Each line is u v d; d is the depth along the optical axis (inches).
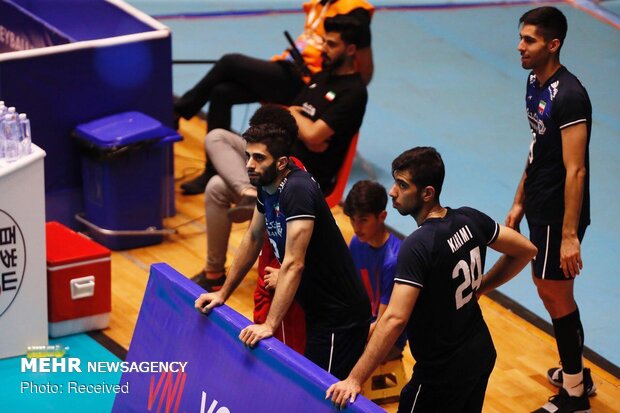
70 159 744.3
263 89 810.8
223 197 663.1
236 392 441.4
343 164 708.7
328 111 681.6
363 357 400.5
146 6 1325.0
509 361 609.3
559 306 547.5
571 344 550.0
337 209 805.2
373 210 527.5
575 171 512.1
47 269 612.7
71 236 647.1
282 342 477.4
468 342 430.3
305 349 472.7
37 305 604.1
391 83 1080.8
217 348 457.4
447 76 1114.7
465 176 869.2
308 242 433.1
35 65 708.0
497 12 1358.3
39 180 588.4
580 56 1202.0
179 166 874.1
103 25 826.2
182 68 1113.4
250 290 683.4
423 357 429.7
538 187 534.9
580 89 514.0
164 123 780.6
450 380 428.8
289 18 1311.5
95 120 743.7
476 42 1236.5
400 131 959.0
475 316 437.1
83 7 833.5
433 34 1255.5
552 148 524.7
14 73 701.3
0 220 578.6
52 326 622.2
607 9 1384.1
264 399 426.9
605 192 854.5
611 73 1151.6
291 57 833.5
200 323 470.0
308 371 409.4
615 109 1046.4
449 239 411.2
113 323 645.3
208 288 682.2
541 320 655.1
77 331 631.8
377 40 1218.6
